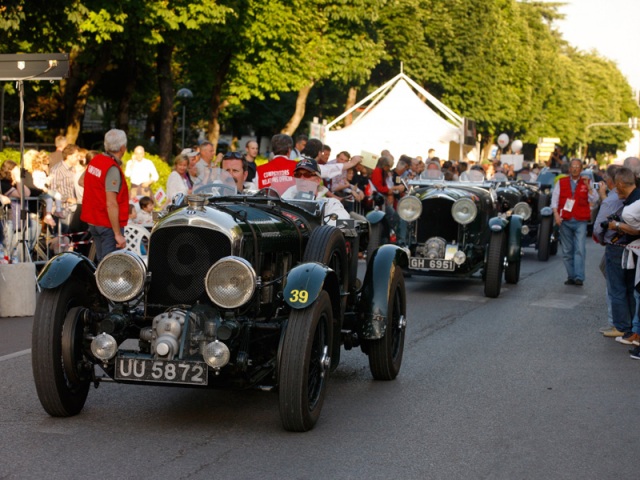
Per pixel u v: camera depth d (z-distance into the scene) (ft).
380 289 23.32
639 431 19.98
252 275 17.89
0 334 29.09
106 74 98.32
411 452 17.87
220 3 72.79
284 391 18.40
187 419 19.77
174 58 92.63
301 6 89.81
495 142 205.57
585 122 286.87
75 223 40.96
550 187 70.79
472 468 16.99
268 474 16.22
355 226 24.43
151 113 121.19
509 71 180.55
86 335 19.22
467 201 41.06
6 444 17.58
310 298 18.45
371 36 109.81
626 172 29.81
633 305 30.99
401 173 59.41
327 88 139.64
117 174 28.99
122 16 61.00
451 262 40.81
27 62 35.09
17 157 47.39
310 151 36.99
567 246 46.96
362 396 22.41
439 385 23.88
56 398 18.99
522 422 20.43
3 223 35.40
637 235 29.55
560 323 34.73
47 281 18.71
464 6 152.76
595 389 23.94
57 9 55.93
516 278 46.37
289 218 21.95
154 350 18.38
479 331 32.37
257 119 136.36
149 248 19.21
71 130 77.20
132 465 16.49
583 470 17.12
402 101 99.96
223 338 17.79
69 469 16.20
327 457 17.34
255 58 90.27
